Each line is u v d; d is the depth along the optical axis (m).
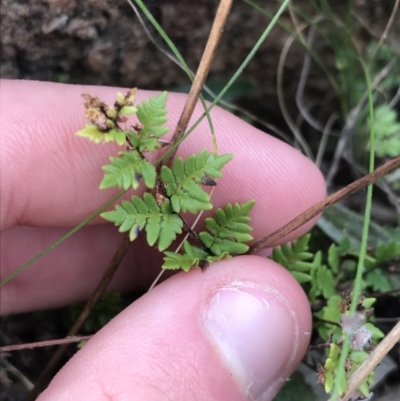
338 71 0.12
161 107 0.06
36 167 0.08
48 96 0.08
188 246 0.07
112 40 0.10
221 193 0.08
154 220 0.06
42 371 0.10
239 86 0.12
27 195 0.08
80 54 0.10
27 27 0.09
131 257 0.10
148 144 0.06
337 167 0.11
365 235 0.06
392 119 0.11
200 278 0.07
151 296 0.07
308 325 0.07
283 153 0.08
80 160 0.08
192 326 0.07
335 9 0.11
